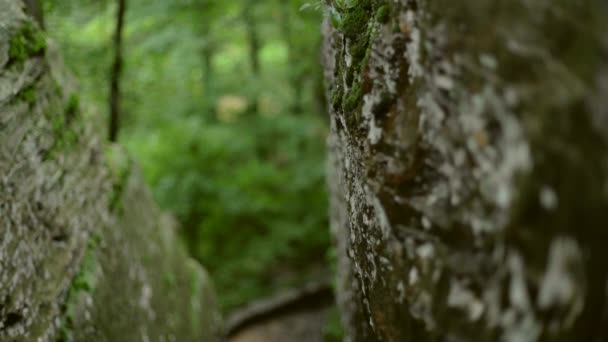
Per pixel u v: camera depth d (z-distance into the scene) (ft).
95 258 10.58
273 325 22.81
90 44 17.84
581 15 3.63
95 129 12.53
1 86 8.25
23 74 8.96
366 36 6.49
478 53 4.27
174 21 24.70
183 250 17.89
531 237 3.82
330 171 13.60
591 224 3.36
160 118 27.76
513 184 3.94
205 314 17.08
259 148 32.40
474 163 4.37
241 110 33.83
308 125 32.81
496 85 4.08
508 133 3.98
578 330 3.51
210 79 30.78
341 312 13.53
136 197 14.28
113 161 13.41
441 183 4.86
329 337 16.63
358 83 6.59
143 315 12.08
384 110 5.83
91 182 11.32
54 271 9.16
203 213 26.58
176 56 25.82
